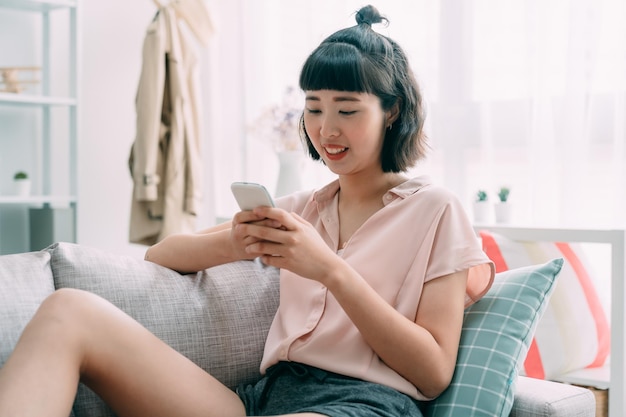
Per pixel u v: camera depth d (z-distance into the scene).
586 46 2.38
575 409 1.28
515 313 1.35
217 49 3.41
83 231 3.30
